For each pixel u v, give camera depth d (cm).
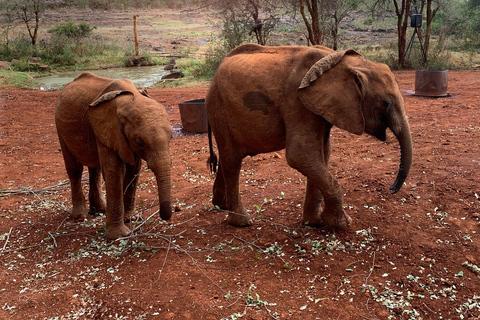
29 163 970
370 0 2875
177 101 1605
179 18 4731
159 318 416
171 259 518
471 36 2827
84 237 594
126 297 449
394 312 415
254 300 434
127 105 508
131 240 562
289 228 579
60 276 499
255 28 2208
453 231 541
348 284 458
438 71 1366
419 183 675
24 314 434
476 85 1557
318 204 570
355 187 683
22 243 589
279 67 520
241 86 527
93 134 579
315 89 486
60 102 598
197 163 891
